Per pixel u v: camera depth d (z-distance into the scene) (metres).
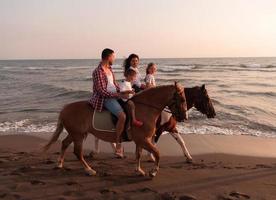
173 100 6.70
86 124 6.82
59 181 6.92
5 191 6.36
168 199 6.05
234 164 8.79
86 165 7.32
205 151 10.29
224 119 15.17
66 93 26.11
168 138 11.84
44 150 7.28
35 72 67.75
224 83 33.09
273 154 10.05
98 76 6.61
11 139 11.88
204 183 6.98
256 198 6.19
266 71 55.44
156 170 7.15
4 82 40.81
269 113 16.69
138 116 6.66
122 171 7.66
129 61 8.17
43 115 16.97
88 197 6.10
